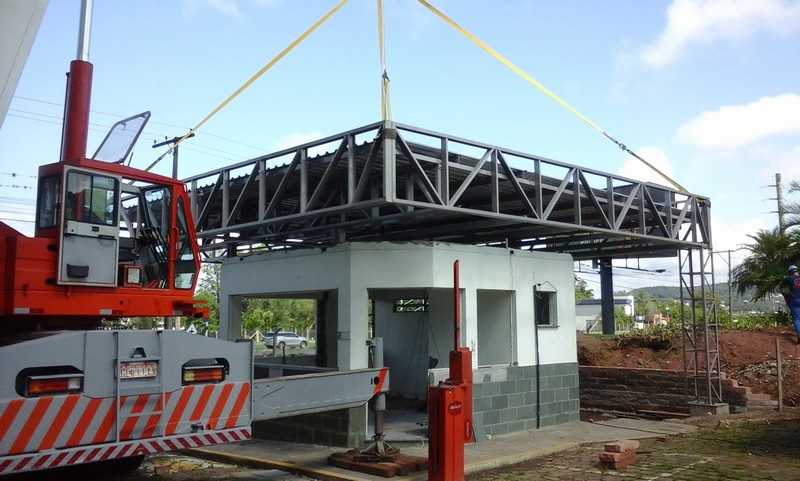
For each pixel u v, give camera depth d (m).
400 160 10.60
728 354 18.11
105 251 7.06
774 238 23.80
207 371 6.98
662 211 15.35
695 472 8.88
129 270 7.34
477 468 9.62
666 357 18.98
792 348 17.47
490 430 12.65
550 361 14.23
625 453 9.55
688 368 17.94
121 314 7.16
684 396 17.11
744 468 9.05
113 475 9.23
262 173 11.56
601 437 12.55
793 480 8.23
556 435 12.82
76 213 6.86
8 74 7.68
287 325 51.19
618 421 14.88
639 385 18.03
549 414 13.98
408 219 12.03
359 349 11.87
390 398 15.55
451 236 15.53
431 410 8.06
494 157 11.09
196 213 13.18
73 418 6.00
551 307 14.66
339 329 12.11
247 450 10.87
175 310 7.65
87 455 6.04
